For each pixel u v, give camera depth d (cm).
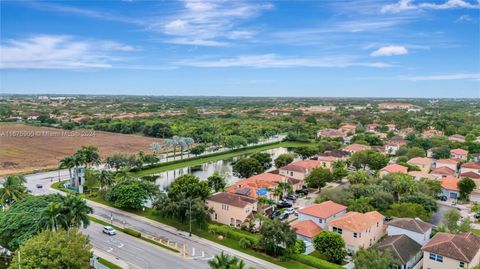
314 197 11262
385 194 9356
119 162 14238
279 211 9694
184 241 7706
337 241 6819
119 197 9600
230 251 7250
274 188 10394
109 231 7944
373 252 5853
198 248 7362
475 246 6344
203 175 14462
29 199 7175
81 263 5297
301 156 17275
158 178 14112
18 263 5072
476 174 12200
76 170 11781
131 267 6469
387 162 14650
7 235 6247
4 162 15750
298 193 11738
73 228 5781
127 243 7531
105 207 9944
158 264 6606
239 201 8812
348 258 7112
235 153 19512
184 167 16025
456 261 5997
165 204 8519
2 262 6406
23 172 14062
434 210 9238
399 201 9438
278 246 7069
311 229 7781
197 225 8569
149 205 10175
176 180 9512
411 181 10094
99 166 15338
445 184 11400
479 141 19025
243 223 8488
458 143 17788
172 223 8750
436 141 18350
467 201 10862
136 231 8131
